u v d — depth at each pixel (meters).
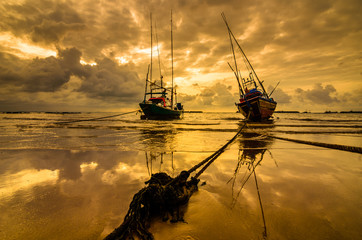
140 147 6.85
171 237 1.70
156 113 35.47
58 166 4.32
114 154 5.64
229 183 3.12
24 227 1.91
